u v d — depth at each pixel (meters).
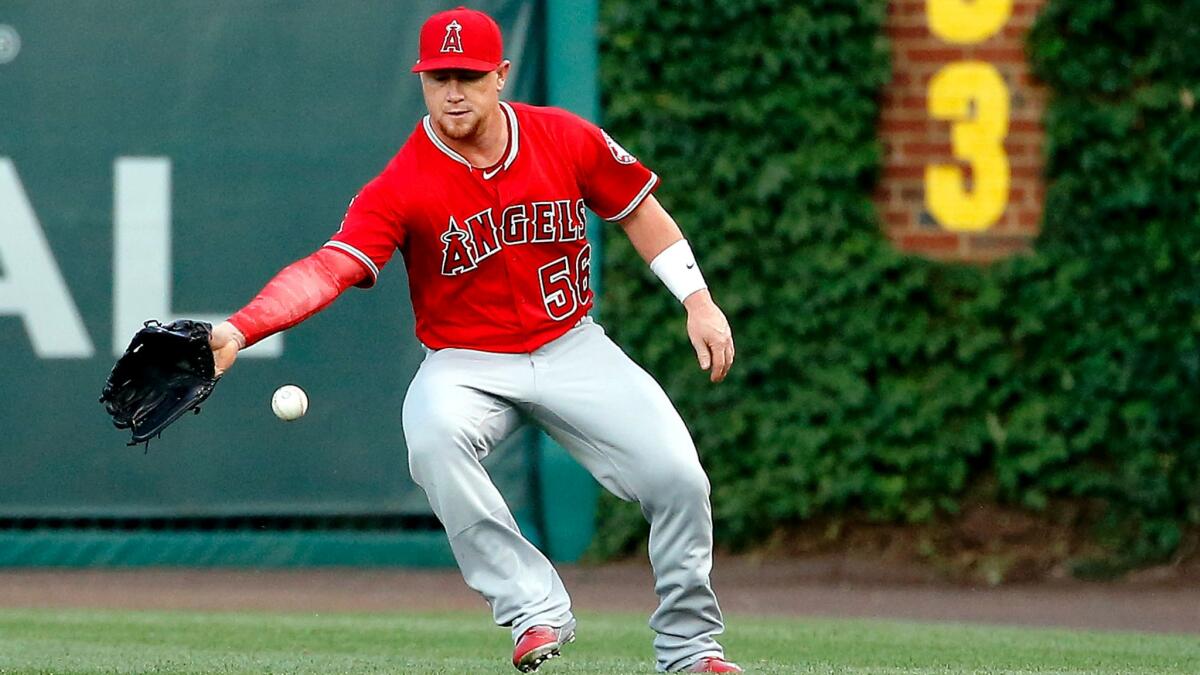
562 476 33.72
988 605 29.42
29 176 33.88
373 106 33.78
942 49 33.84
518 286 15.56
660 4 33.62
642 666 17.20
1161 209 33.22
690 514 15.59
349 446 33.88
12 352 33.97
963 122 33.81
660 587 15.91
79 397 33.91
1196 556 33.03
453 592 30.70
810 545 33.94
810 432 33.75
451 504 15.21
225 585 31.67
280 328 14.27
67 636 23.00
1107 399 33.38
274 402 14.84
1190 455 33.16
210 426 33.97
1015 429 33.44
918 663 19.45
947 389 33.62
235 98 33.91
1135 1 33.19
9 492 33.94
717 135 33.72
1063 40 33.41
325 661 18.47
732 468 33.97
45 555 34.09
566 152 15.51
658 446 15.52
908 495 33.72
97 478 33.97
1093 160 33.28
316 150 33.81
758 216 33.69
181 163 33.88
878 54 33.56
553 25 33.69
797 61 33.56
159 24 33.97
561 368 15.78
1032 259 33.44
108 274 33.88
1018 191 33.75
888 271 33.66
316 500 33.88
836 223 33.62
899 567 33.09
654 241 16.30
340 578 32.72
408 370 33.81
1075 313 33.38
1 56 33.97
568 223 15.62
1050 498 33.62
